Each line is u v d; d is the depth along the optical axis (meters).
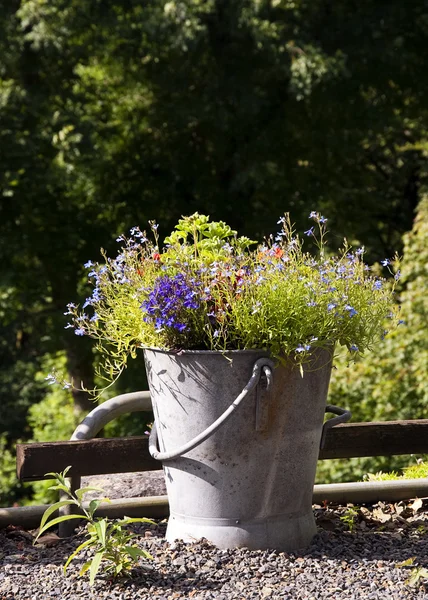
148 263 3.04
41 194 13.64
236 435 2.90
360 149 14.75
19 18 12.52
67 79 13.70
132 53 13.76
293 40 12.30
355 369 9.89
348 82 13.71
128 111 15.17
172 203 15.14
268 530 3.00
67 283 14.64
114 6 12.41
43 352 18.78
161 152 15.21
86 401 15.45
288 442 2.96
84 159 13.23
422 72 14.21
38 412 17.08
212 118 13.15
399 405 9.62
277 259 3.00
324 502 3.66
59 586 2.71
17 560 2.99
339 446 3.50
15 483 18.02
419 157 17.31
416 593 2.62
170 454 2.97
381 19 13.18
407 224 18.05
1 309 14.80
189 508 3.02
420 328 9.68
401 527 3.37
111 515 3.43
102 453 3.27
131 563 2.78
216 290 2.91
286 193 14.49
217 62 13.23
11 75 13.02
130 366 14.37
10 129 12.06
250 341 2.86
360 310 2.99
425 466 4.61
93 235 14.54
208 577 2.75
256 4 12.27
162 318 2.87
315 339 2.83
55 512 3.34
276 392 2.89
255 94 12.97
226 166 14.55
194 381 2.89
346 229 15.30
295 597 2.60
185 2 11.71
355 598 2.58
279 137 14.09
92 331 3.18
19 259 14.16
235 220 14.84
